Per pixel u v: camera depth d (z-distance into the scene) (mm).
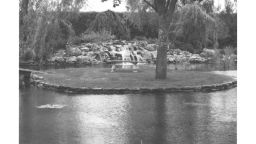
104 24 32375
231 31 34031
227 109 12445
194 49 33531
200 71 23750
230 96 15008
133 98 14469
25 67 25625
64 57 29922
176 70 23609
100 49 32719
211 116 11438
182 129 9938
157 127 10164
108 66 27094
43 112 12055
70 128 10086
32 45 27312
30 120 10953
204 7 27625
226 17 33875
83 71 21906
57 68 25203
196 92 15969
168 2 18672
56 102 13750
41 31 26562
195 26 28672
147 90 15727
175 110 12320
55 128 10086
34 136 9305
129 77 19031
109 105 13156
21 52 27734
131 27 35406
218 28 29672
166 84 16781
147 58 31750
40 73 20984
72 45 32562
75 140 8984
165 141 8906
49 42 28328
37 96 15023
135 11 21438
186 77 19234
